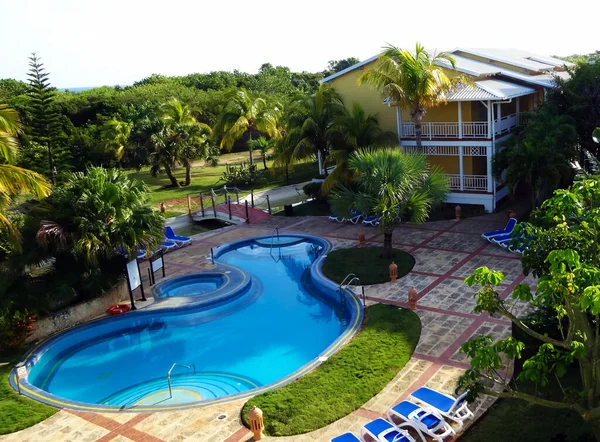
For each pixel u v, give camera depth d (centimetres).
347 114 3372
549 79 3300
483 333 1603
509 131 3052
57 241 1842
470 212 2941
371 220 2914
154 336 1894
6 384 1526
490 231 2588
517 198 3133
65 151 3750
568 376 1309
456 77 2769
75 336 1855
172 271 2411
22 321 1725
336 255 2431
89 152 5022
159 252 2339
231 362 1677
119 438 1248
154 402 1480
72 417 1348
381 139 3095
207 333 1888
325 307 2041
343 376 1407
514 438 1112
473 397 936
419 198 2152
